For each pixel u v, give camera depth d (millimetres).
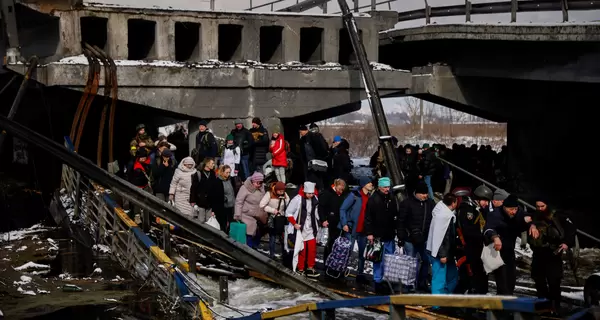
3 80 24656
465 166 28375
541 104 27766
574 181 28047
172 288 11555
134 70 21734
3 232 17547
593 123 28234
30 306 11422
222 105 22922
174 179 15484
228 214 15617
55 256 14883
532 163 28062
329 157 21188
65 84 20797
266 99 23359
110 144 21469
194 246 14484
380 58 30438
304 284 11867
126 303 11461
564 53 22203
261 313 9547
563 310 11352
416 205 12070
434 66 26844
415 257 12227
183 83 22344
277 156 20438
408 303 7371
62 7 21375
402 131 74750
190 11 22812
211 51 23188
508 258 11102
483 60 25406
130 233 13906
